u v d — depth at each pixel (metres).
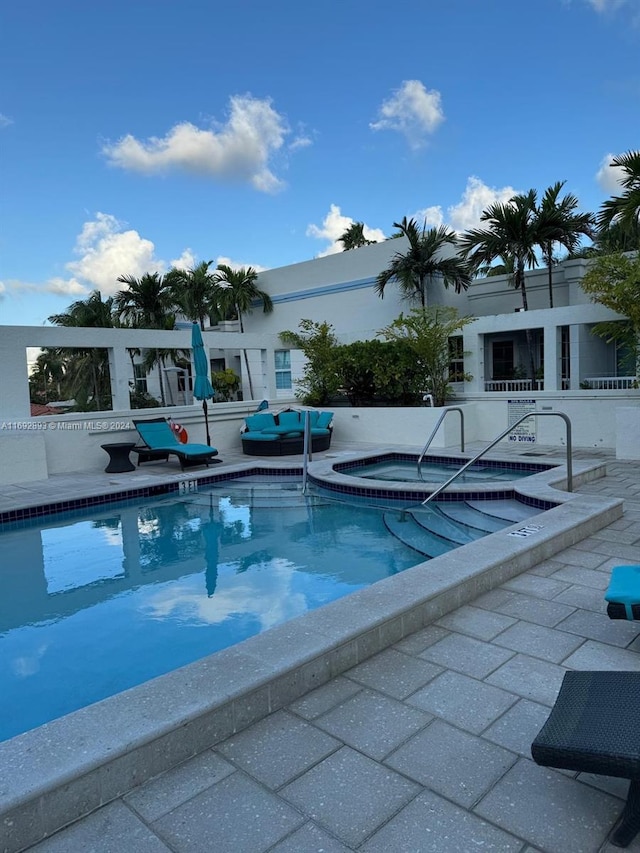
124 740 2.13
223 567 5.77
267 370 14.83
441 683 2.82
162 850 1.83
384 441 12.95
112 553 6.33
